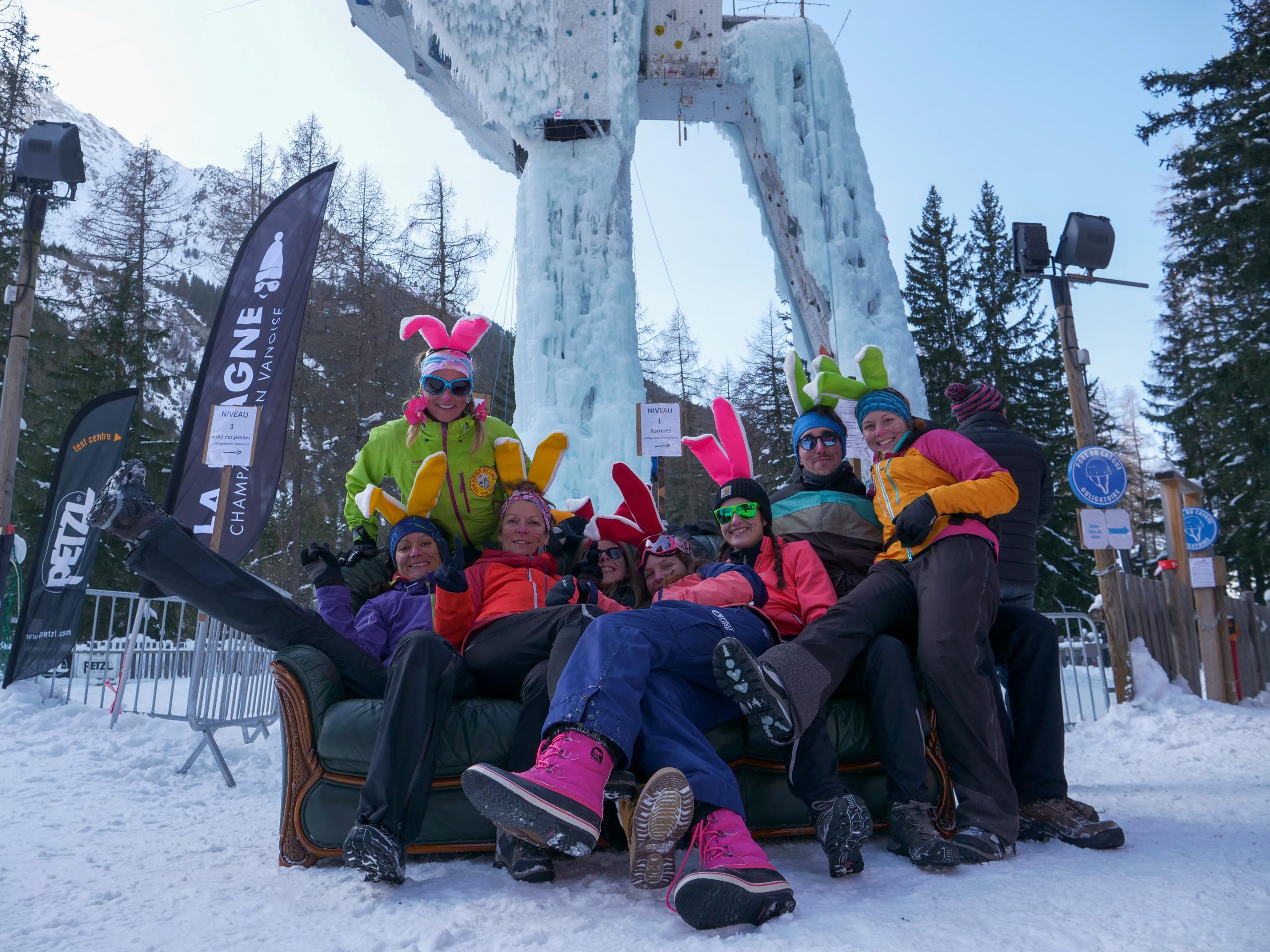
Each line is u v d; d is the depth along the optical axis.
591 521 3.58
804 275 10.83
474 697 2.64
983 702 2.45
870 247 10.58
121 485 2.34
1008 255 28.27
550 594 2.59
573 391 9.67
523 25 10.16
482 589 2.94
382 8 10.91
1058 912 1.81
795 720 2.15
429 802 2.34
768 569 2.88
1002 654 2.88
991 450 3.85
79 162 7.56
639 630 2.20
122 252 29.59
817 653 2.32
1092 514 7.32
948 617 2.50
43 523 6.52
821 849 2.55
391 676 2.26
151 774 4.44
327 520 23.09
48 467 21.30
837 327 10.25
